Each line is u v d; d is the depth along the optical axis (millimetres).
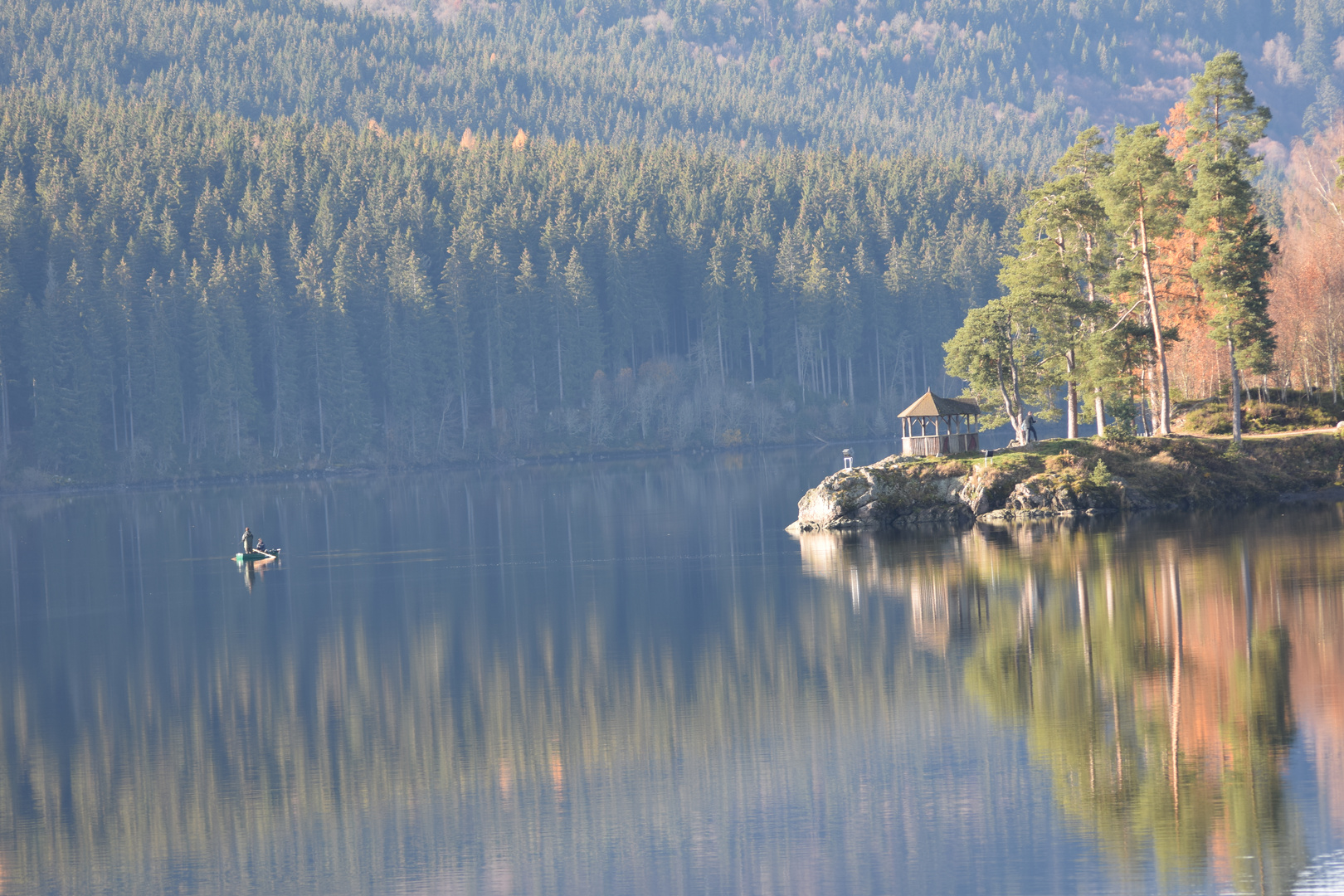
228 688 54688
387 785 40344
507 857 33750
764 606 65750
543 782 39594
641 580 78812
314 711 49906
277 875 33750
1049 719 40938
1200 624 52031
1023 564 71562
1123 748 37375
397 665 57312
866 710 44125
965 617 58094
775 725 43438
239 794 40438
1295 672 43531
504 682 52719
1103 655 48250
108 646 65812
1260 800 32594
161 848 36312
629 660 55375
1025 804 33969
